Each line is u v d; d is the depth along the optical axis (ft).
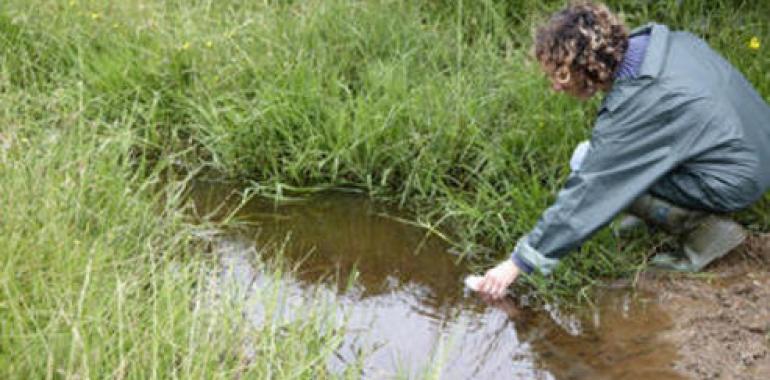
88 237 11.54
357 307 12.19
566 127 14.17
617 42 10.82
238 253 13.20
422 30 16.85
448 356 11.28
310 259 13.25
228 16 17.37
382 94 15.76
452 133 14.52
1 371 8.84
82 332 9.16
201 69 16.28
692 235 12.26
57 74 16.14
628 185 10.99
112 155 13.29
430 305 12.29
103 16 17.30
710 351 11.05
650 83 10.78
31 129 13.52
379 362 11.09
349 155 14.71
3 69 15.20
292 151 14.99
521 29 17.16
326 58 16.34
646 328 11.57
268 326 10.35
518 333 11.71
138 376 9.16
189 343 9.54
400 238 13.70
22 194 11.07
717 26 16.58
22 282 10.04
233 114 15.24
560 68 10.87
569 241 11.15
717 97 10.99
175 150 15.56
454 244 13.43
